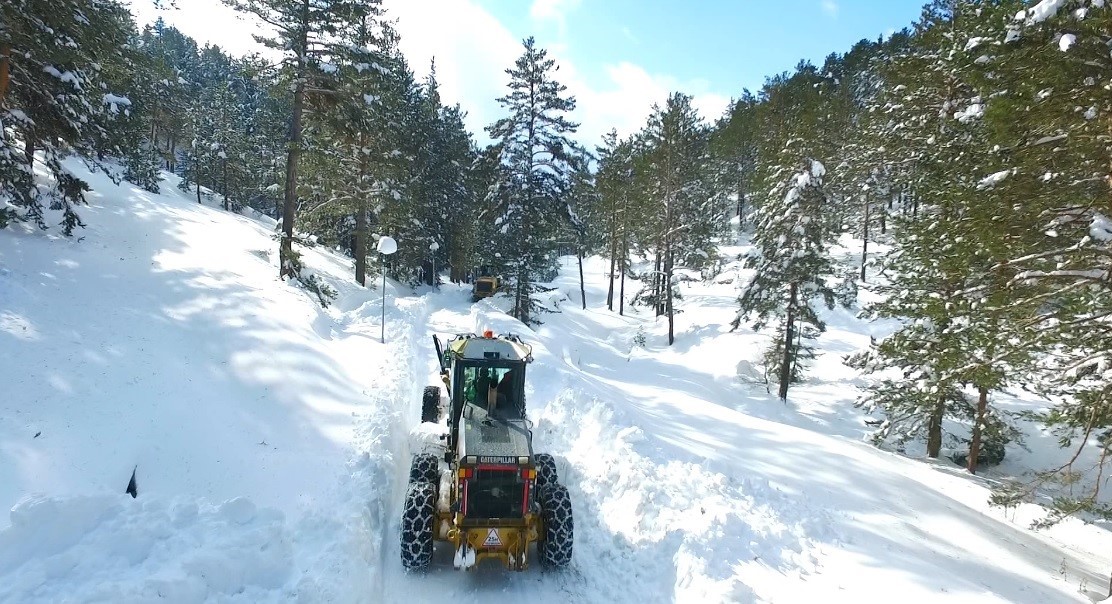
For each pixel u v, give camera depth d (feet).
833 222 79.00
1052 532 41.24
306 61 57.82
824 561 21.53
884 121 89.97
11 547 14.58
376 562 19.57
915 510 28.91
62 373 25.75
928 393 49.73
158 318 34.73
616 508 24.43
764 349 88.99
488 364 22.36
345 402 32.30
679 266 154.61
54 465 20.45
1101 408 27.40
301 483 23.65
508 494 19.33
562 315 120.16
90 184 69.56
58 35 41.22
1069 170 28.58
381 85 68.23
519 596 18.74
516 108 96.02
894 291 54.08
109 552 15.07
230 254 58.80
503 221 97.81
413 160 109.40
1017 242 30.12
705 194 159.43
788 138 78.33
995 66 28.71
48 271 36.73
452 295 117.50
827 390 79.82
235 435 25.95
